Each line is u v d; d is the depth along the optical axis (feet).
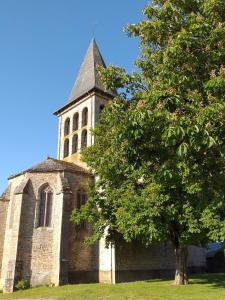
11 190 118.52
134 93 39.14
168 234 78.33
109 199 88.53
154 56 37.78
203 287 77.66
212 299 60.23
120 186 83.87
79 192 111.04
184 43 33.01
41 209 104.63
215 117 26.99
